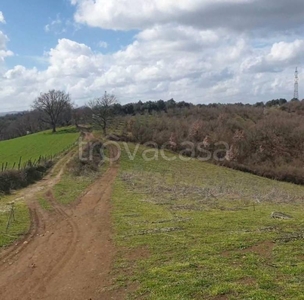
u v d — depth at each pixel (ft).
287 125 249.75
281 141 235.61
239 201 91.50
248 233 53.31
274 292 32.07
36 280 42.32
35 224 69.36
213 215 69.46
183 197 97.30
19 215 75.82
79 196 99.81
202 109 320.29
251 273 36.88
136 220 67.77
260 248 46.06
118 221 67.72
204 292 33.32
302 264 39.27
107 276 41.11
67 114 364.79
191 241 51.21
